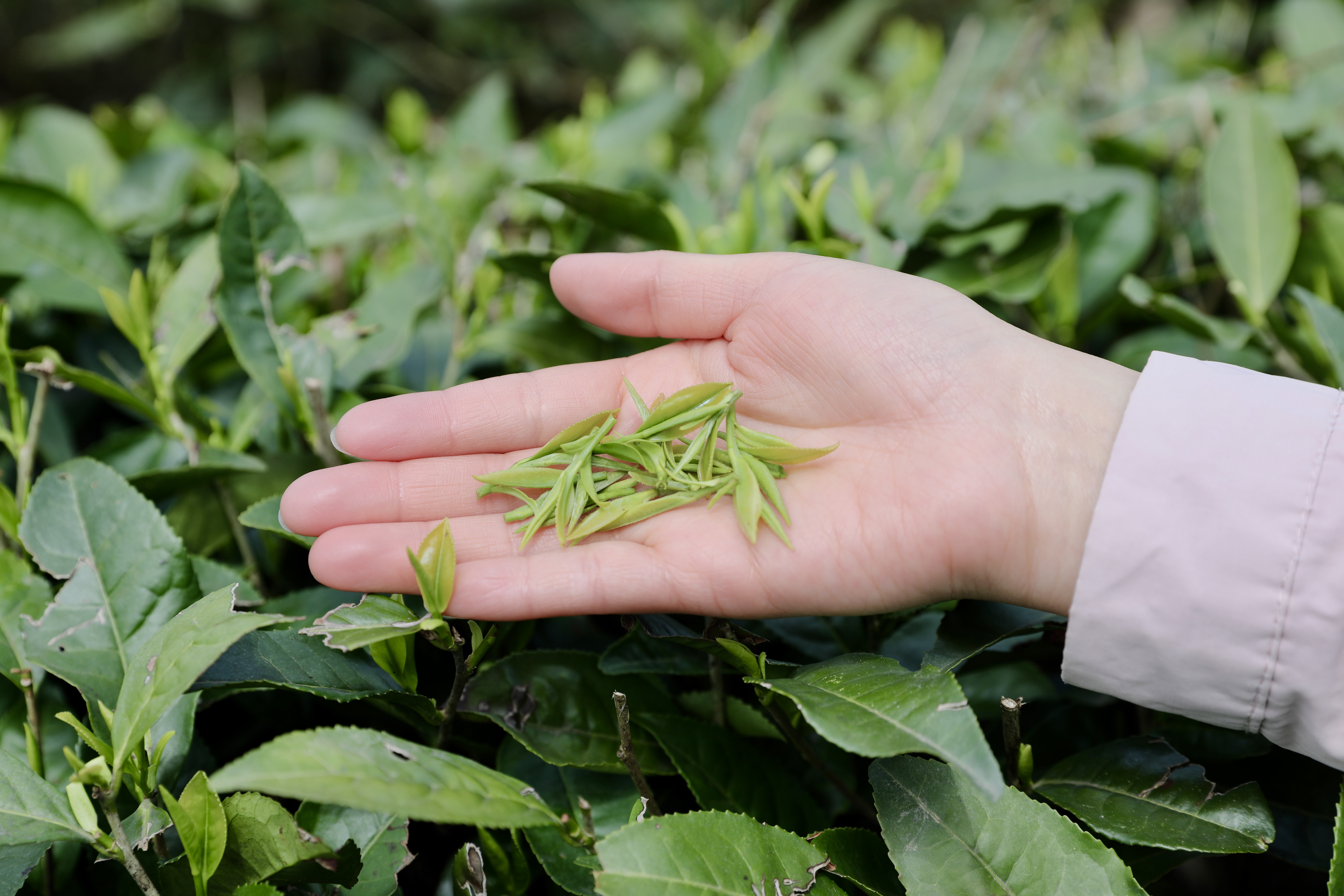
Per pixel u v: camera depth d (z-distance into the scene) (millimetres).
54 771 436
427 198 539
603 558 429
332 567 426
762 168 547
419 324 543
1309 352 503
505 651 451
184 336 491
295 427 480
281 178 697
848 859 404
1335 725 408
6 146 625
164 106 1202
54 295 514
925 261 534
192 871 390
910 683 395
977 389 438
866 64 1152
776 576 430
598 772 432
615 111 663
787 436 460
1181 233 591
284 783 368
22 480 460
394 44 1250
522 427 462
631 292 470
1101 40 896
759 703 445
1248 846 396
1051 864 396
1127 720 467
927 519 428
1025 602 432
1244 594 409
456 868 409
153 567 433
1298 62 672
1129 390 435
